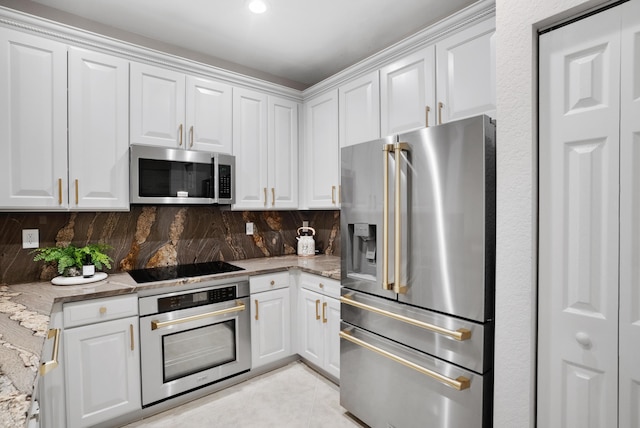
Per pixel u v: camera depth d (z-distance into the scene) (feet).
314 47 8.42
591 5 3.43
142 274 7.47
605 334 3.45
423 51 6.57
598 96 3.46
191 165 7.74
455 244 4.80
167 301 6.78
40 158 6.12
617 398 3.38
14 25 5.85
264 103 9.16
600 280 3.49
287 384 7.94
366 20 7.20
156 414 6.77
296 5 6.66
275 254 10.54
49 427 5.47
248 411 6.88
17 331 3.91
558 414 3.77
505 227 4.08
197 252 9.03
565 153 3.70
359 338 6.38
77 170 6.48
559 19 3.67
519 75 3.92
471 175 4.60
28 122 6.00
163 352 6.77
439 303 5.01
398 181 5.35
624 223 3.33
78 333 5.77
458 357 4.82
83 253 6.82
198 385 7.22
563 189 3.71
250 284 8.02
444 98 6.21
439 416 5.08
